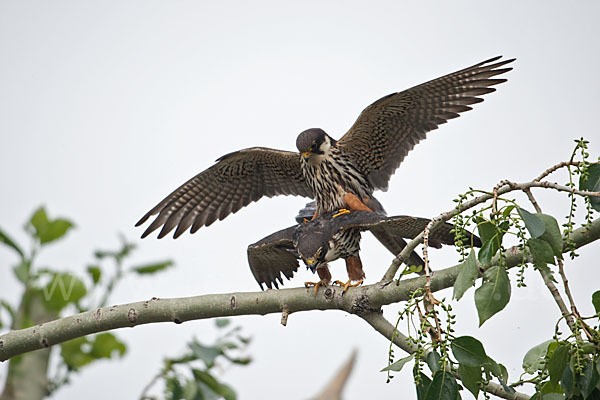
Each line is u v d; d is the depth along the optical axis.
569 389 7.78
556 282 7.85
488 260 7.65
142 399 11.19
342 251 11.48
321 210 13.42
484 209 7.82
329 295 10.07
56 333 10.51
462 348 7.42
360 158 13.44
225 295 10.38
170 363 11.36
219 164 13.55
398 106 12.75
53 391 13.05
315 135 12.98
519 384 8.24
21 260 13.43
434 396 7.24
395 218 10.55
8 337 10.59
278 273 12.31
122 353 13.30
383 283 9.72
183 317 10.39
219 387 11.17
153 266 13.41
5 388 12.75
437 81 12.34
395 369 7.48
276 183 14.08
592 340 7.73
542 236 7.77
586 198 8.13
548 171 8.18
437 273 9.43
